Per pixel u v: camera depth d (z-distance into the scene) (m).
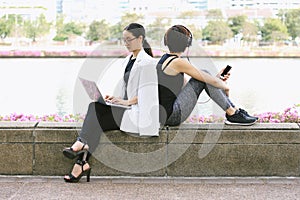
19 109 10.85
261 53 37.91
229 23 37.62
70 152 4.69
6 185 4.72
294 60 31.42
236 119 5.00
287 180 4.91
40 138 4.96
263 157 4.98
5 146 4.97
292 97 13.22
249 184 4.79
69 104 11.61
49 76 18.55
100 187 4.70
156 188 4.68
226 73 5.16
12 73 19.73
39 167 5.00
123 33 4.94
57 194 4.50
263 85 15.88
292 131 4.95
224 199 4.41
